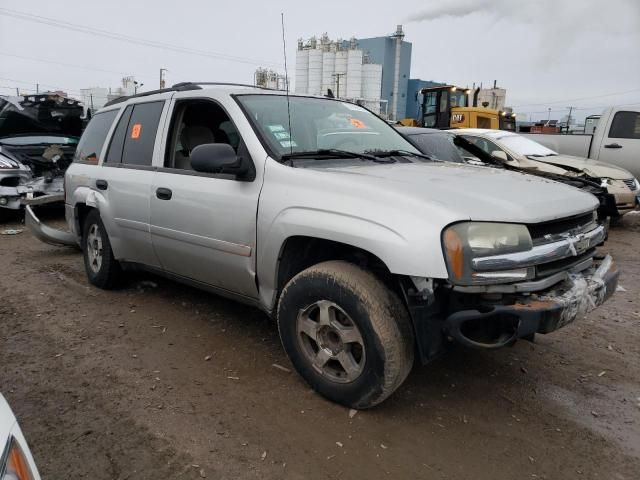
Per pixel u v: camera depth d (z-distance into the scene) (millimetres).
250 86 4191
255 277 3344
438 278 2520
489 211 2633
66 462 2551
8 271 5793
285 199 3084
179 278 4176
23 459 1474
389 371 2725
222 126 3844
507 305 2594
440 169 3494
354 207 2791
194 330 4129
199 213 3602
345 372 2975
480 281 2523
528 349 3885
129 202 4266
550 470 2559
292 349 3166
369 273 2838
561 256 2768
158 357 3668
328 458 2607
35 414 2949
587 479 2502
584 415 3041
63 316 4418
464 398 3188
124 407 3029
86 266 5211
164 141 4086
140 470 2504
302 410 3008
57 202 6805
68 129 10898
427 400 3154
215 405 3061
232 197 3387
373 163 3539
